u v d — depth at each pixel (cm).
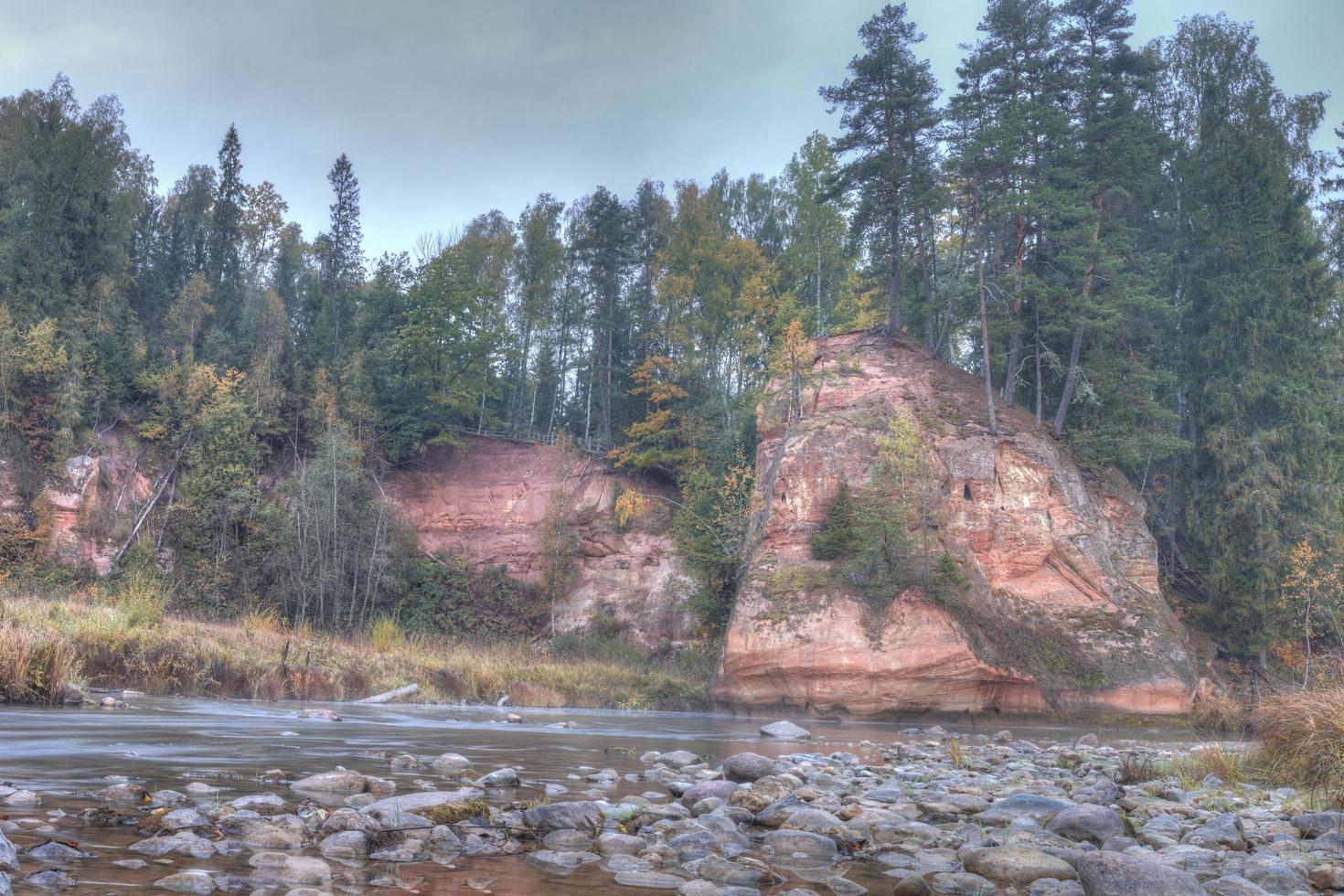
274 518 4944
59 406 4953
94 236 5841
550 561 5297
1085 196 4622
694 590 4684
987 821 838
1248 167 5191
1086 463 4359
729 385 6253
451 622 5009
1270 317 4950
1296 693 1187
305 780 797
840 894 546
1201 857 680
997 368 4859
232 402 5338
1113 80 4931
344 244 7588
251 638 2612
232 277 6950
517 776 948
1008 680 3244
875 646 3200
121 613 2402
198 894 446
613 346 6625
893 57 4769
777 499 3850
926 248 5753
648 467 5778
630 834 708
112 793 682
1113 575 3884
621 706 3234
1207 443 4816
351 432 5559
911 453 3588
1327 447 4797
